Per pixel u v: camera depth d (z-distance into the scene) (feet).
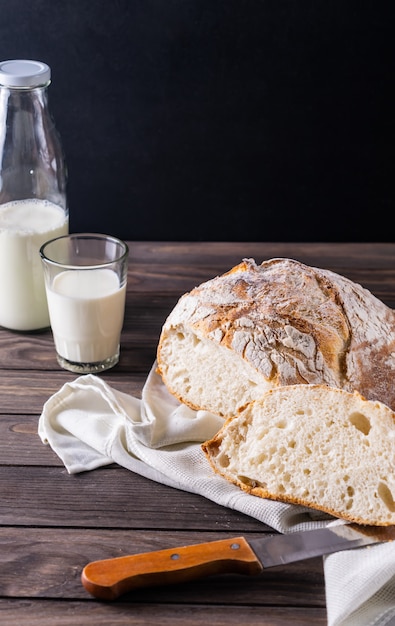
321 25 7.09
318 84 7.34
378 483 3.71
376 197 7.83
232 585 3.49
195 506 4.03
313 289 4.69
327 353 4.41
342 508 3.76
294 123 7.50
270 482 3.92
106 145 7.61
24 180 5.43
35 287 5.47
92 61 7.25
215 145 7.61
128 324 5.71
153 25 7.10
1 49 7.23
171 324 4.70
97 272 5.08
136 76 7.30
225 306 4.59
